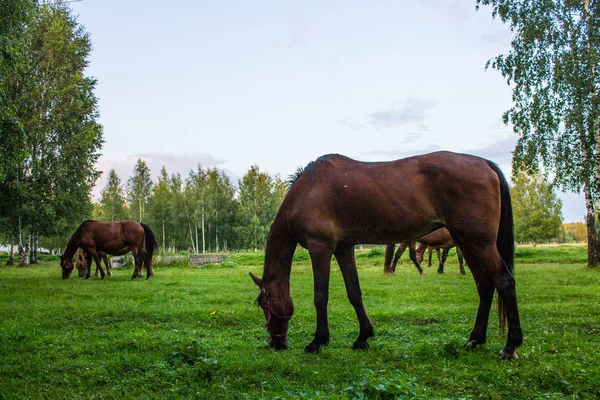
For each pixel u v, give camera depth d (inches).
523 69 752.3
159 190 2709.2
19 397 158.4
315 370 181.0
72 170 1090.1
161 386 169.3
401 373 170.1
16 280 657.6
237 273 797.2
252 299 410.0
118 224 703.1
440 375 172.1
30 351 226.5
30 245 1296.8
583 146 725.3
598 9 711.7
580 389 151.1
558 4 745.0
